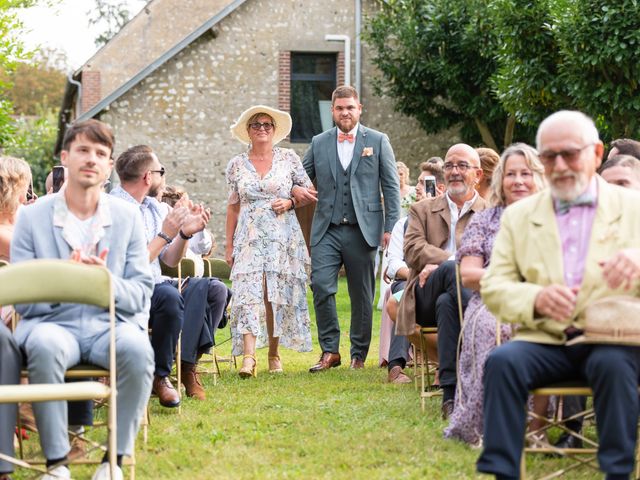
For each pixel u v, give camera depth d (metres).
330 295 8.27
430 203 6.36
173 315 5.93
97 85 23.12
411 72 19.14
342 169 8.36
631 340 3.69
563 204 4.05
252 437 5.34
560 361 3.90
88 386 3.96
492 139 19.81
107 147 4.63
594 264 3.94
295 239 8.14
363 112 20.78
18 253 4.59
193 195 20.19
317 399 6.56
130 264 4.66
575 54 13.58
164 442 5.27
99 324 4.50
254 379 7.60
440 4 18.77
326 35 20.41
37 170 32.91
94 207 4.68
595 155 4.02
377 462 4.79
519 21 14.89
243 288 7.86
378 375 7.74
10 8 12.21
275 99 20.41
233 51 20.25
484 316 5.00
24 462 4.04
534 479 4.40
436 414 5.89
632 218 4.00
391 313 7.21
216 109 20.22
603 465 3.69
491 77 17.17
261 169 8.11
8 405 4.08
